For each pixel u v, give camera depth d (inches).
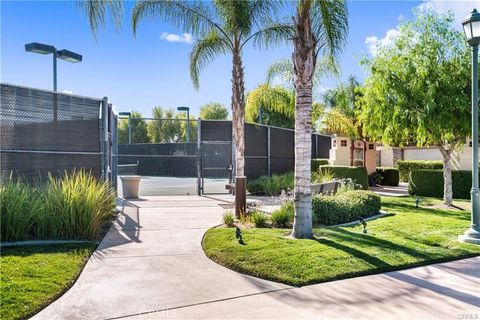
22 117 296.5
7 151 283.9
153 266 195.3
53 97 324.8
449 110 394.0
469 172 519.8
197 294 158.1
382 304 150.3
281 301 152.3
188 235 268.5
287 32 456.8
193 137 1368.1
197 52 487.2
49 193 261.9
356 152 753.6
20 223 236.7
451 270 196.9
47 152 315.6
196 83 497.7
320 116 721.6
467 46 400.5
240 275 183.3
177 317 135.7
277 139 661.3
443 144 434.0
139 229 289.3
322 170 650.2
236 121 448.5
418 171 567.5
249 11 438.9
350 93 770.8
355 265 196.1
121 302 148.3
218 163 828.6
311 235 257.4
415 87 406.6
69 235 250.2
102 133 375.6
